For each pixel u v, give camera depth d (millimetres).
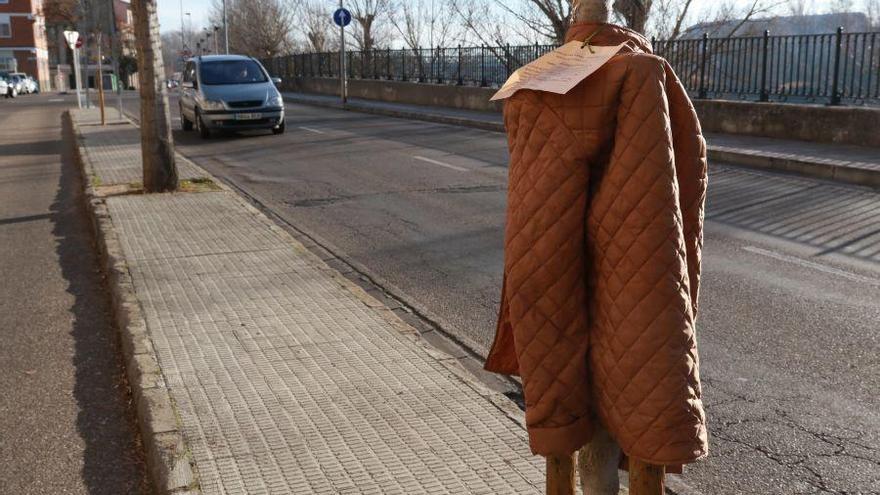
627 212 2105
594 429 2357
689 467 3973
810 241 8531
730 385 4934
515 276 2232
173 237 8625
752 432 4316
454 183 12734
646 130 2096
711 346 5582
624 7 22672
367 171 14219
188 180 12445
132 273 7195
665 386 2102
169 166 11453
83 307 6836
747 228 9180
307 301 6336
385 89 34438
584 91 2148
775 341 5652
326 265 7453
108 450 4301
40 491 3904
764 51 16547
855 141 14633
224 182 13383
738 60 17312
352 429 4113
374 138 19766
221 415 4293
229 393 4578
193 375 4852
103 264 8180
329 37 62781
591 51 2205
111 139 19812
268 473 3686
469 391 4570
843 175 12047
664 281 2098
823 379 4996
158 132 11312
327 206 11094
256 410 4352
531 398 2270
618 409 2168
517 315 2244
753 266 7602
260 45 68000
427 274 7574
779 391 4832
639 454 2148
